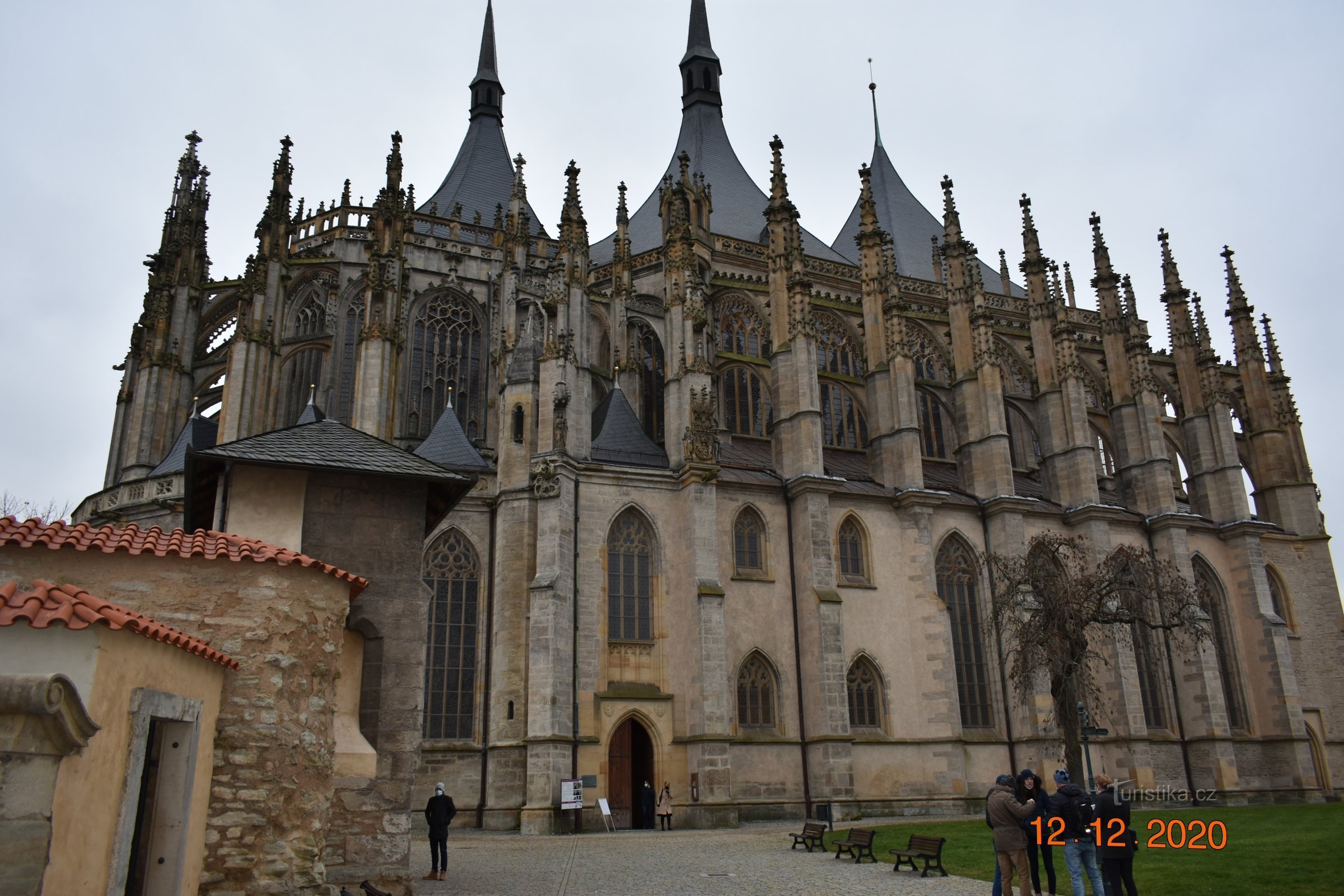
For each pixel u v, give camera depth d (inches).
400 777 1171.9
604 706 2154.3
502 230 3319.4
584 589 2218.3
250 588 928.9
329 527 1222.9
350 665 1205.1
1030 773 1039.6
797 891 1101.7
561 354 2310.5
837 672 2314.2
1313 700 3218.5
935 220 4392.2
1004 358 3607.3
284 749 909.8
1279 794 2861.7
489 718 2176.4
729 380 3019.2
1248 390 3663.9
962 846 1557.6
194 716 821.9
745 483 2456.9
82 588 869.2
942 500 2635.3
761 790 2250.2
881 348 2829.7
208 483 1289.4
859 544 2564.0
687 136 4106.8
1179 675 2878.9
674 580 2313.0
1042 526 2824.8
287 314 3004.4
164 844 788.6
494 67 4453.7
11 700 569.9
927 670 2488.9
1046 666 2196.1
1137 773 2600.9
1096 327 4165.8
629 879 1214.9
